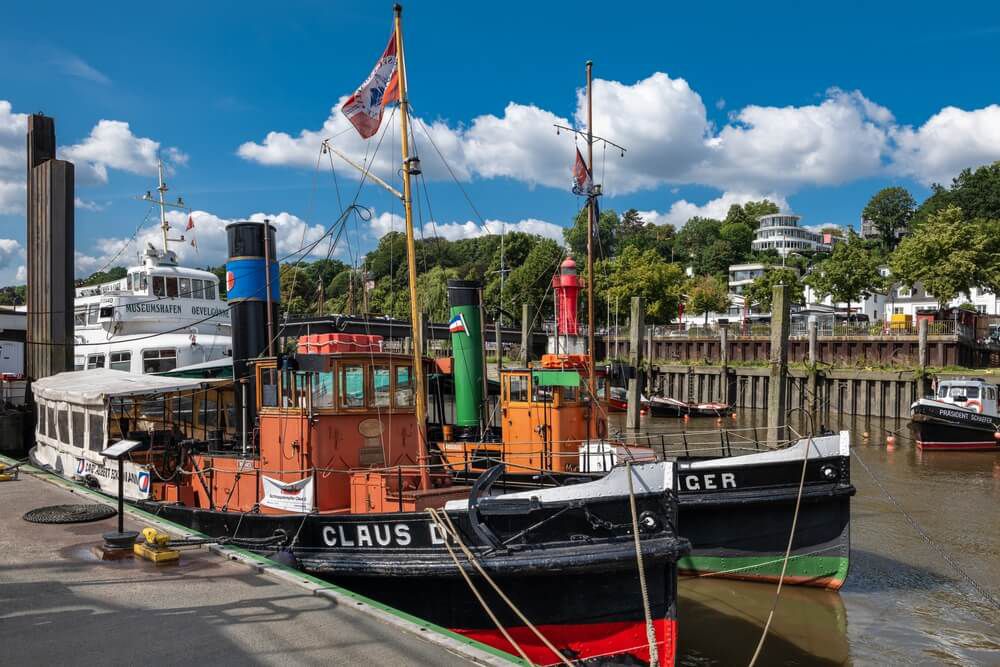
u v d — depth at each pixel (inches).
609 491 347.6
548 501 346.3
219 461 483.5
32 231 860.6
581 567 336.2
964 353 1792.6
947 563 586.9
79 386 575.8
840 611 489.1
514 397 565.3
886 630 456.1
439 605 359.6
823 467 536.1
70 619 248.8
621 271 2682.1
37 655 218.1
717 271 4335.6
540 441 549.3
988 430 1204.5
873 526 697.6
